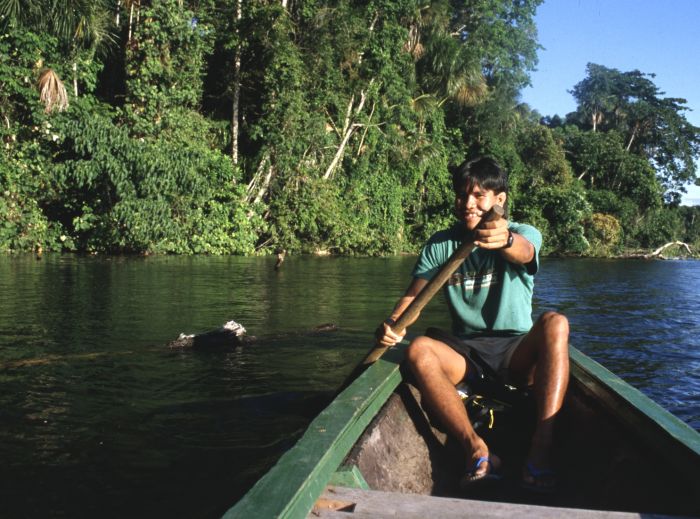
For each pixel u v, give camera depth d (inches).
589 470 89.7
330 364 171.2
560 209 1144.8
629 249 1323.8
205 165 570.3
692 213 1732.3
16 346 183.0
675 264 927.7
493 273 104.5
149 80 566.9
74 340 191.9
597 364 104.1
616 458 84.2
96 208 550.3
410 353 95.7
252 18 613.3
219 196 616.1
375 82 745.6
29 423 121.8
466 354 100.2
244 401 137.8
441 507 57.4
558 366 89.7
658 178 1617.9
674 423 74.5
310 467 58.9
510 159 1091.9
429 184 938.7
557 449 100.0
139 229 512.7
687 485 68.2
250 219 632.4
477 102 970.1
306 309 264.4
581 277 553.9
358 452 73.2
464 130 1066.1
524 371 101.0
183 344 187.0
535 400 96.4
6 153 509.4
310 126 659.4
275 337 204.4
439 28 882.8
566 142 1444.4
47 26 507.5
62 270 391.2
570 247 1143.6
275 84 630.5
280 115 635.5
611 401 88.7
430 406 92.2
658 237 1417.3
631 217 1371.8
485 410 101.6
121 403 134.9
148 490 94.4
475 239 88.7
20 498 91.4
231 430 120.3
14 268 397.7
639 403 81.7
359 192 773.9
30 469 101.4
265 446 112.5
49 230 534.6
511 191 1097.4
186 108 599.8
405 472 84.0
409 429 94.3
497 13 1051.9
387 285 370.3
